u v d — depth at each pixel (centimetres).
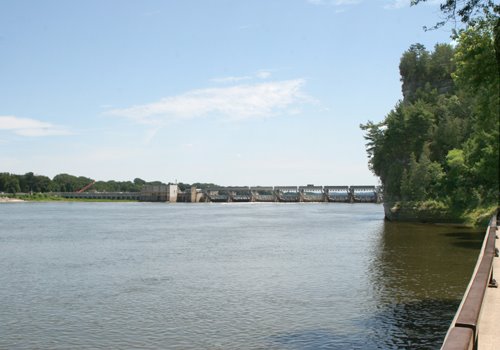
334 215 15738
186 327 2909
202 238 8394
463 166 9669
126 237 8669
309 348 2502
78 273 4834
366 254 5844
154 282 4322
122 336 2753
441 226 9419
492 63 3600
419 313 3086
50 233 9550
